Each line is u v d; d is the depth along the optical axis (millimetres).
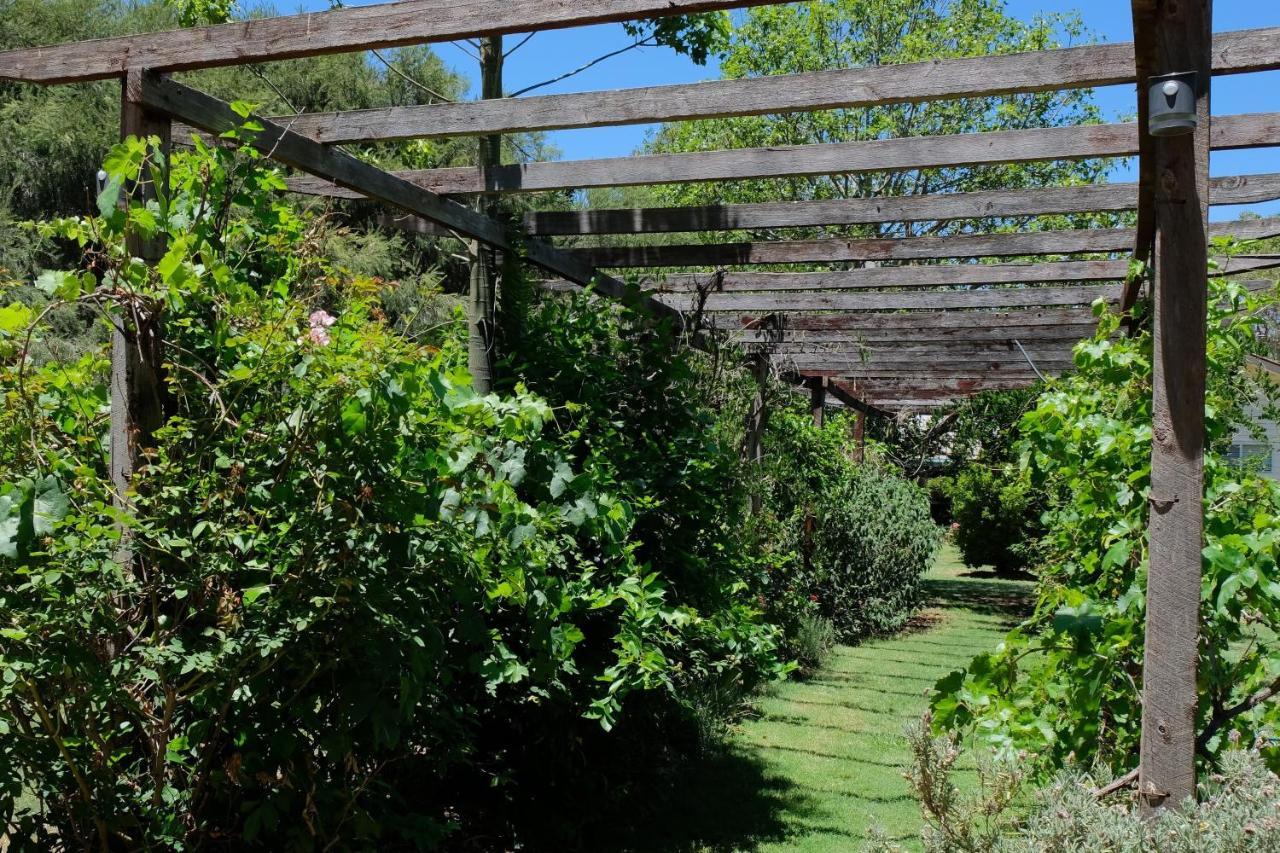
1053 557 6023
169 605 2814
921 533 11891
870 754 6102
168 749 2695
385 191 4578
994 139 4266
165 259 2777
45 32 11117
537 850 4352
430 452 2900
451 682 3645
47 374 3129
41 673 2414
